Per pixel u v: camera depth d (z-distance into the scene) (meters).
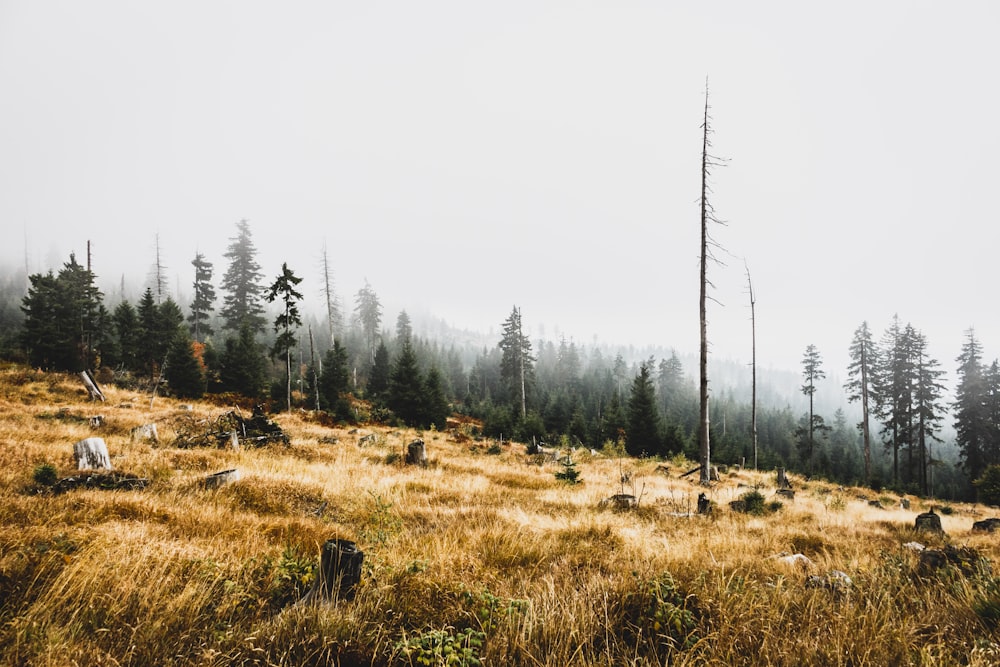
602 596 3.66
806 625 3.29
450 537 6.30
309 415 28.80
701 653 2.76
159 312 41.12
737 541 6.80
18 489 6.93
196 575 3.88
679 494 13.81
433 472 14.38
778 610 3.51
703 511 10.43
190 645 2.88
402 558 4.68
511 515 8.20
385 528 6.80
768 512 11.19
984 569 4.51
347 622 2.98
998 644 2.97
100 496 6.63
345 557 3.56
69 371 33.25
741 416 83.12
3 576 3.34
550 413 46.75
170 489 8.17
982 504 27.14
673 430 37.78
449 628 3.06
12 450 9.61
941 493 45.31
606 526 7.24
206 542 5.18
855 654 2.90
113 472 8.43
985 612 3.58
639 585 3.76
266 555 4.63
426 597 3.63
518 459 22.00
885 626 3.16
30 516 5.33
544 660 2.82
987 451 37.25
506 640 2.92
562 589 4.04
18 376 23.53
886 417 41.31
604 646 3.10
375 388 52.16
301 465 12.95
